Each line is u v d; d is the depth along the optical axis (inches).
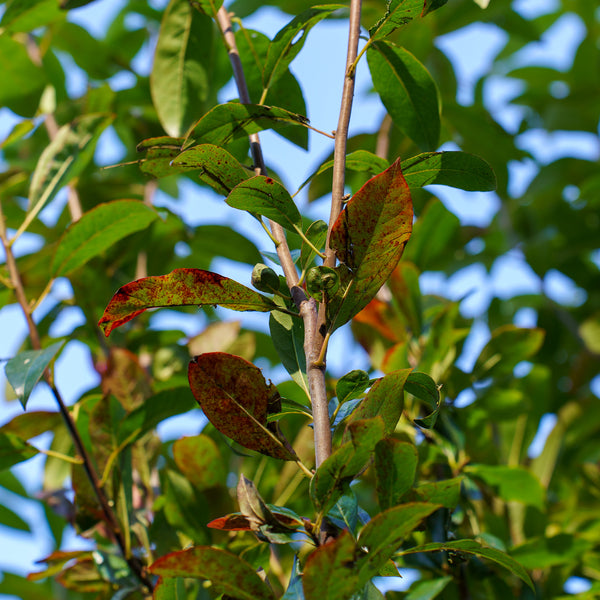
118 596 57.9
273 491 62.3
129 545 58.4
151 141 54.7
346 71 53.4
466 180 54.2
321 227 53.4
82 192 84.0
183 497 60.0
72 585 59.1
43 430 60.5
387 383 51.8
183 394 59.2
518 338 62.6
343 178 52.6
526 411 62.6
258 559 57.4
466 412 62.7
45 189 62.5
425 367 62.2
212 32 63.9
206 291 52.2
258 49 60.7
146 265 80.3
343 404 53.0
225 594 52.0
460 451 61.8
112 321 52.1
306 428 62.4
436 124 58.2
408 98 58.1
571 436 79.4
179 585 55.8
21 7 72.9
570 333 101.1
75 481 59.0
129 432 59.1
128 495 59.2
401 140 86.5
